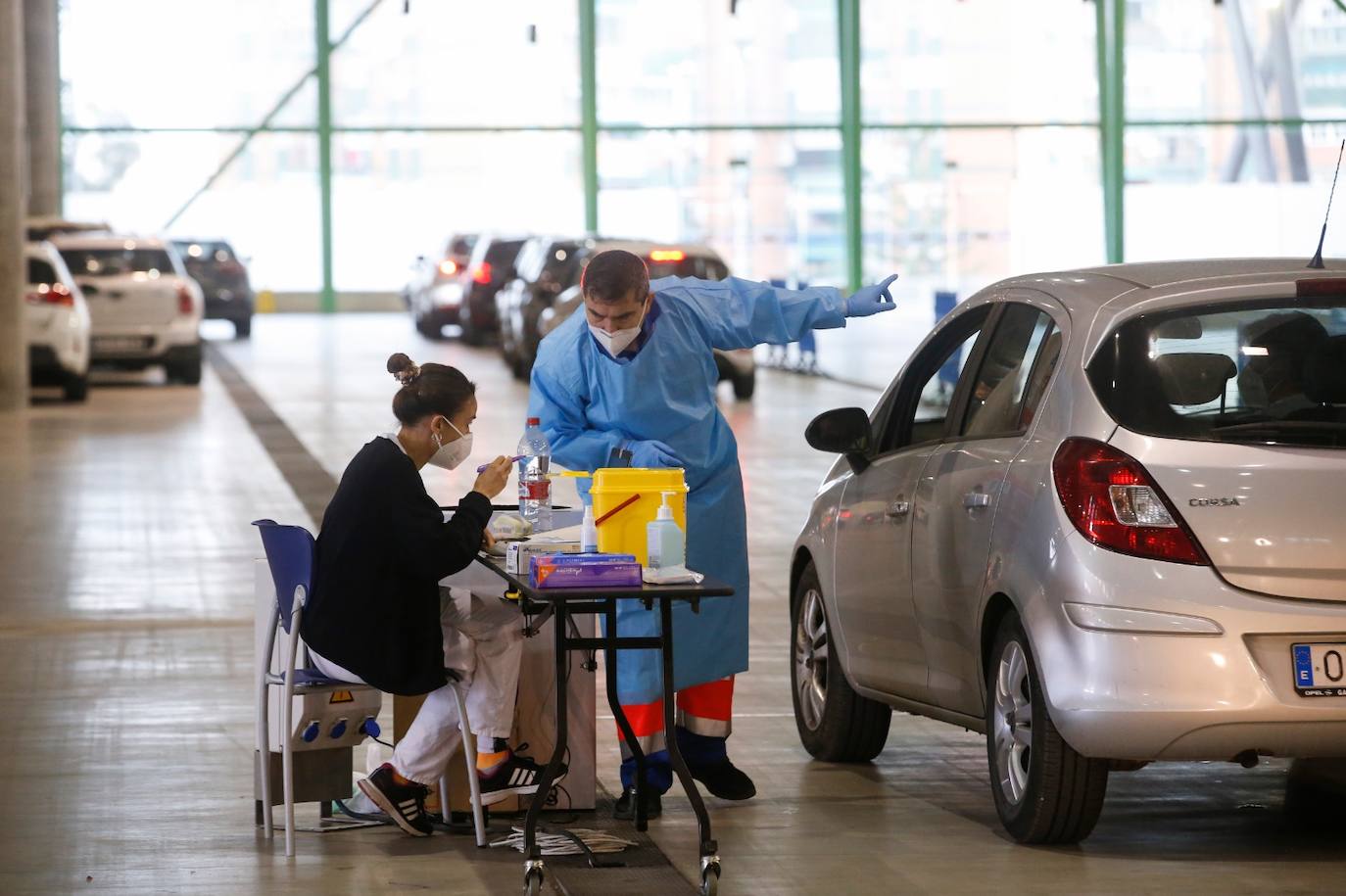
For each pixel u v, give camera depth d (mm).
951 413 9453
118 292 36500
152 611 15055
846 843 8648
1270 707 7594
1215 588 7703
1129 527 7816
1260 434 7867
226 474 23938
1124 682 7711
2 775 10031
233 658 13266
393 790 8742
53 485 22922
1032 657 8109
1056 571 7957
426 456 8633
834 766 10414
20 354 32719
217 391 36781
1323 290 8227
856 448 9969
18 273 32625
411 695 8688
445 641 8742
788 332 9477
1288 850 8477
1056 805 8203
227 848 8633
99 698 11969
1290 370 8031
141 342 36656
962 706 9008
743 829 8938
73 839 8773
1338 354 8062
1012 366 8969
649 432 9188
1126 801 9477
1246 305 8219
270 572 8719
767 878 8055
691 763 9453
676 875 8133
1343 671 7672
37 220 44031
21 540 18797
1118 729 7711
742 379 35000
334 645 8352
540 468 9094
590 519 8266
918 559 9242
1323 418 7910
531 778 8984
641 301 8891
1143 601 7734
